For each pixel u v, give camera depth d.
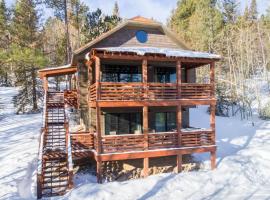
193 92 17.09
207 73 41.81
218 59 16.88
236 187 14.25
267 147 21.20
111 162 16.91
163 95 17.03
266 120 31.67
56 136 17.64
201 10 42.12
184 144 16.52
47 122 17.89
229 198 12.83
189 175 15.71
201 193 13.42
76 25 37.06
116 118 18.25
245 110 35.47
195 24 43.97
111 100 14.91
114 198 12.46
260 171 16.72
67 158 14.58
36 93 30.45
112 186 13.78
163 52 15.70
